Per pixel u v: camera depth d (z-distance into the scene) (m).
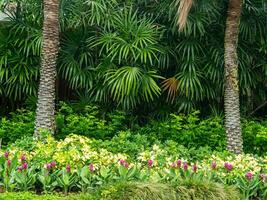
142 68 7.17
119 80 6.89
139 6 7.55
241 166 5.23
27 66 7.31
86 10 7.11
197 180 4.70
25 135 6.58
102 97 7.38
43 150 5.33
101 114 7.42
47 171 4.95
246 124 7.34
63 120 7.00
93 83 7.34
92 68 7.30
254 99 8.02
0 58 7.25
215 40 7.44
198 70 7.27
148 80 6.99
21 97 7.69
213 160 5.46
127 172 4.95
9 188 4.86
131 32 7.15
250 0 7.38
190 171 4.98
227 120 6.50
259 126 7.14
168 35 7.44
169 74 7.59
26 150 5.68
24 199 4.45
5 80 7.38
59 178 4.96
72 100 7.76
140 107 7.68
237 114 6.49
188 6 5.83
